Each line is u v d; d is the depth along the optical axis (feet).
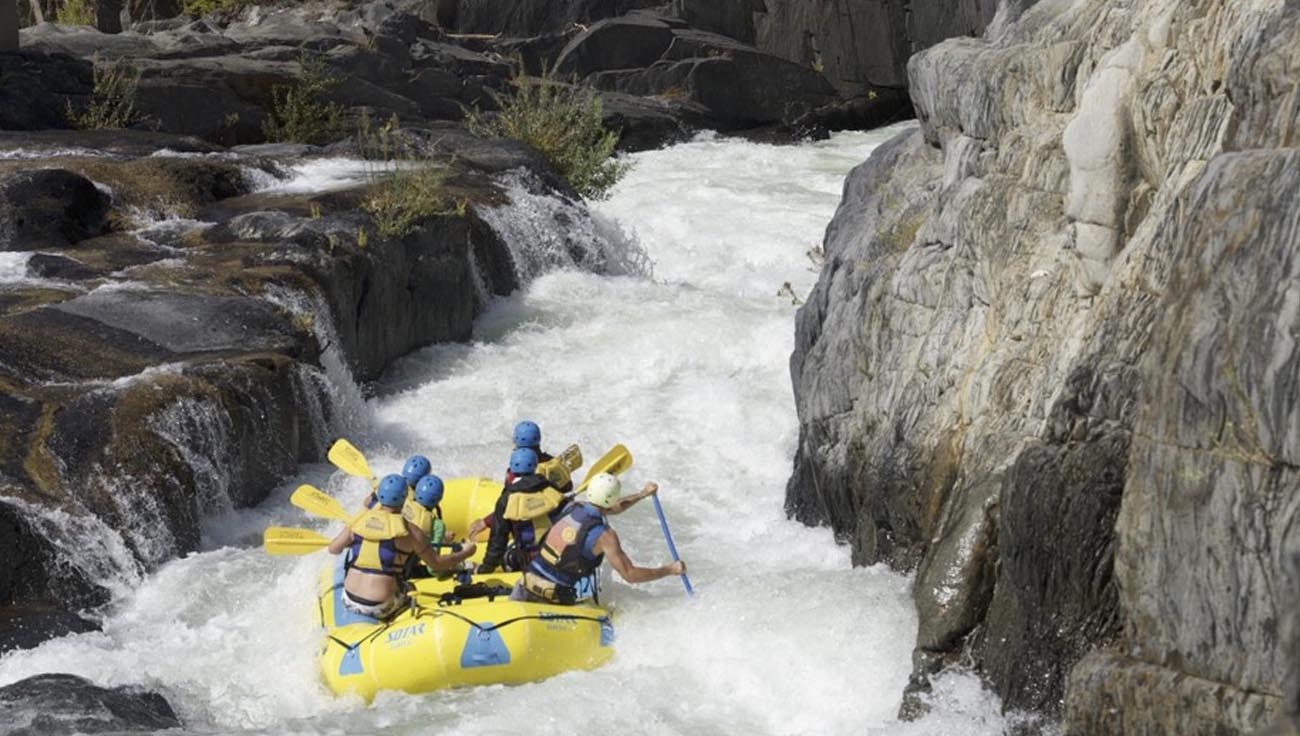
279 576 50.49
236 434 57.16
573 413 67.97
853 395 51.06
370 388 71.51
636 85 155.74
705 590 43.83
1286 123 30.17
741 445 63.87
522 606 41.98
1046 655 34.91
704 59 155.43
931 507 43.47
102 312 63.10
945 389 44.73
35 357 57.77
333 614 44.14
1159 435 30.14
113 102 106.11
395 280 74.23
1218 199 29.32
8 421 52.80
